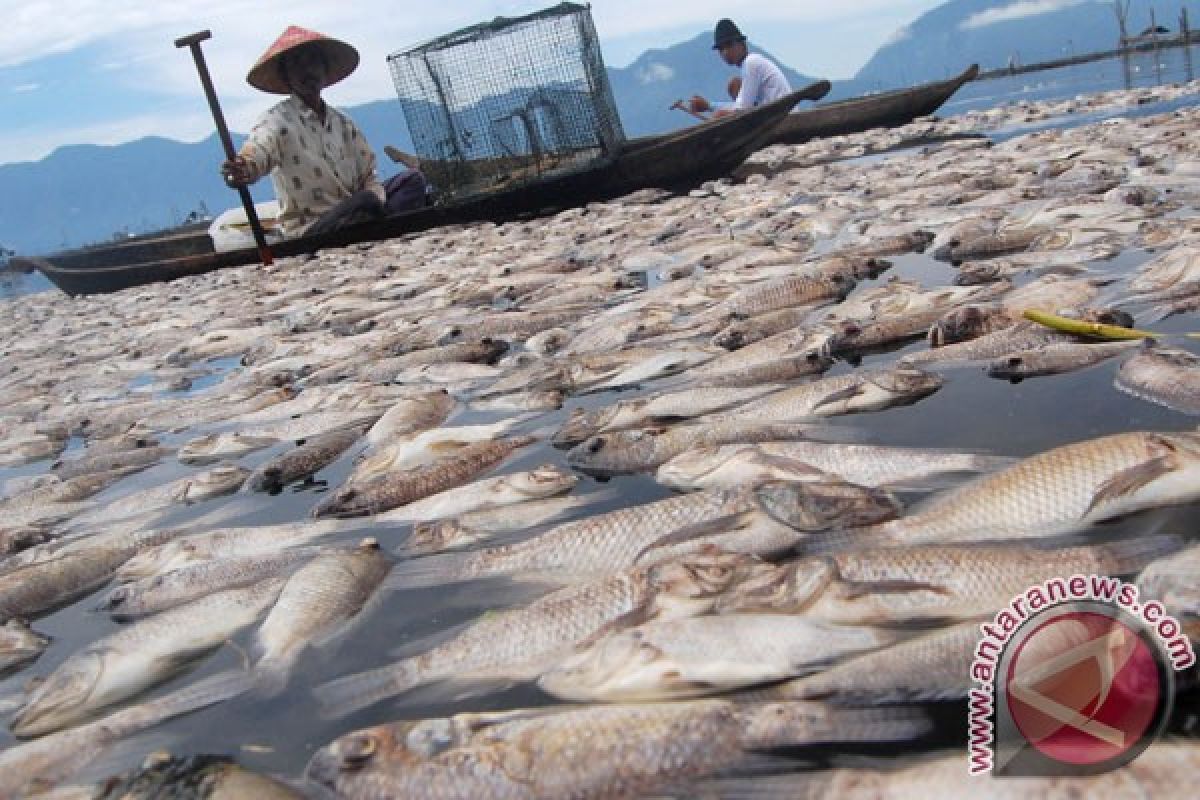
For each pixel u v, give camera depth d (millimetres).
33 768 780
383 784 682
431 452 1406
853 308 1755
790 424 1247
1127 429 1085
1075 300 1574
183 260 4293
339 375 2082
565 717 700
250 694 873
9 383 2707
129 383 2559
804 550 928
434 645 888
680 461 1137
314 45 3953
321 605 968
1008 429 1149
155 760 706
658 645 771
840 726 668
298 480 1469
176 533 1299
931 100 6133
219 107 3826
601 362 1675
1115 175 2664
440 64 4273
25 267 5016
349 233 4109
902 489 1043
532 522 1122
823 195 3428
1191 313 1454
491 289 2674
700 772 656
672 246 2898
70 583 1198
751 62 5348
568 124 4340
